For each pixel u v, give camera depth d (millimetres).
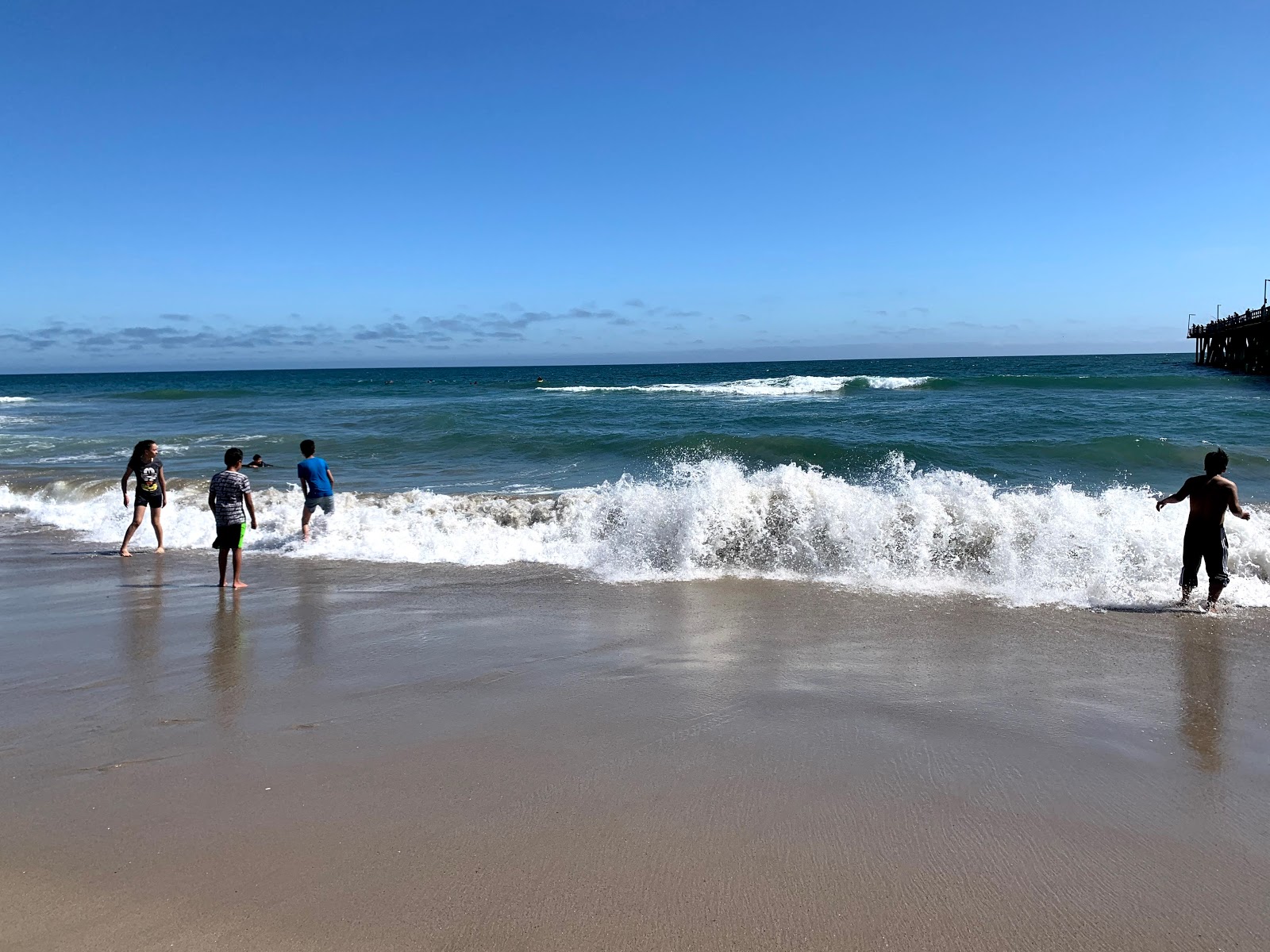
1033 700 4184
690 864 2621
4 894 2467
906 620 5770
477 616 5996
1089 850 2729
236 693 4336
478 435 19281
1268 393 28547
